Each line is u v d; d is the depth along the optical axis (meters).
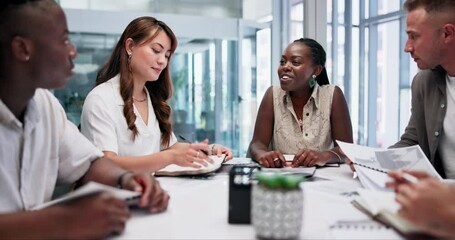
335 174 1.31
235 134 4.13
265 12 3.94
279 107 1.96
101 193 0.67
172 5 3.98
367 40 3.54
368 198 0.83
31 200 0.87
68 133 1.04
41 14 0.77
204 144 1.58
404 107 3.68
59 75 0.82
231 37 4.09
